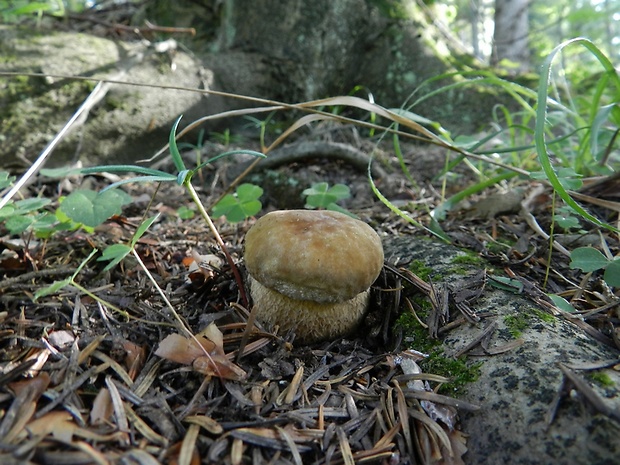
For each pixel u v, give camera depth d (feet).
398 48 1.32
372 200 0.90
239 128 1.28
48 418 0.33
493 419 0.35
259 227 0.46
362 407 0.39
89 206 0.49
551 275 0.53
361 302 0.50
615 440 0.31
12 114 0.94
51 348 0.40
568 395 0.34
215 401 0.37
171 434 0.34
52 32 1.06
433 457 0.34
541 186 0.73
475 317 0.45
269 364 0.42
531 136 1.11
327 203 0.68
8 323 0.44
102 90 0.89
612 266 0.44
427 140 0.68
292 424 0.36
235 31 1.32
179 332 0.45
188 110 1.18
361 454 0.34
